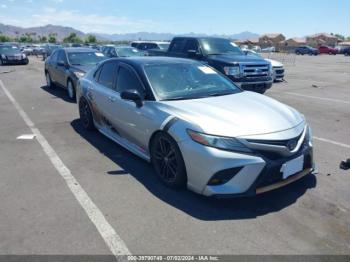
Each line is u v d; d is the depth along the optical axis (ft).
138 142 15.30
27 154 17.39
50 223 10.96
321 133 21.09
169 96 14.57
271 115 12.60
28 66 79.92
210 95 14.88
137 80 15.69
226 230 10.50
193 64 17.31
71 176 14.61
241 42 353.10
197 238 10.12
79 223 10.95
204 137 11.46
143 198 12.58
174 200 12.41
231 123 11.78
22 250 9.61
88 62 34.58
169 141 12.82
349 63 98.12
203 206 11.95
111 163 16.07
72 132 21.45
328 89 40.78
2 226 10.81
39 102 31.89
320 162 16.05
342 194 12.72
